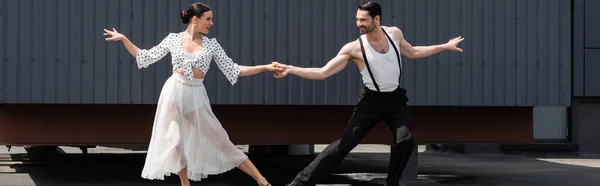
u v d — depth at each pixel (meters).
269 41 11.71
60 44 11.31
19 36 11.22
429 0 12.17
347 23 11.89
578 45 21.94
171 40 8.05
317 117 12.38
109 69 11.42
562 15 12.62
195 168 8.03
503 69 12.44
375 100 7.94
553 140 22.55
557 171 16.44
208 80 11.66
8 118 11.69
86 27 11.36
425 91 12.20
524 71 12.51
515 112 12.94
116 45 11.43
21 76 11.24
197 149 8.03
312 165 8.02
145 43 11.45
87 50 11.38
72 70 11.34
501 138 12.88
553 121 22.56
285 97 11.83
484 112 12.85
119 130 11.93
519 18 12.50
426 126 12.72
